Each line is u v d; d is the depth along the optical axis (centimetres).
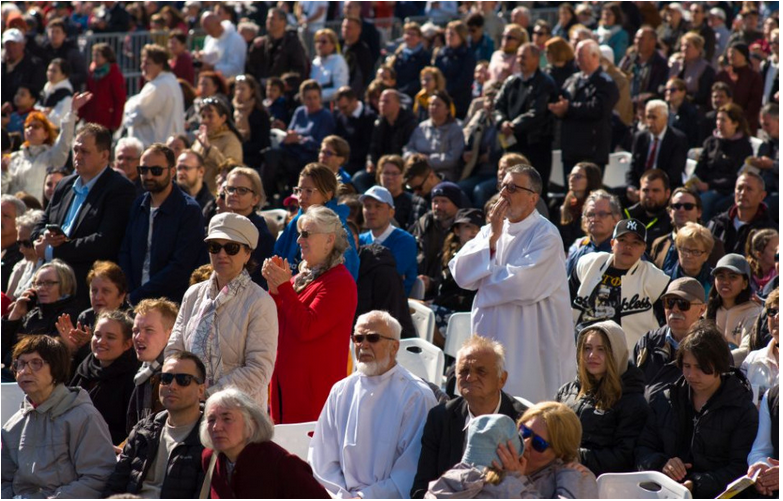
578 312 2759
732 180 4344
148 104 5131
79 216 3089
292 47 6322
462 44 5828
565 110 4444
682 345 2138
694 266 2878
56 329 2922
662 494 1928
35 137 4525
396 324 2177
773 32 5634
